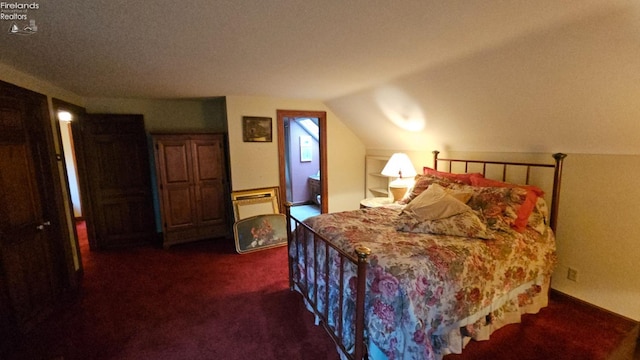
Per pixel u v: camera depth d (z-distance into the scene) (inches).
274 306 96.5
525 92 82.7
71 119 138.0
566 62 67.3
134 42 69.2
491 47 72.8
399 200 138.5
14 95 83.5
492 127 105.4
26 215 86.4
